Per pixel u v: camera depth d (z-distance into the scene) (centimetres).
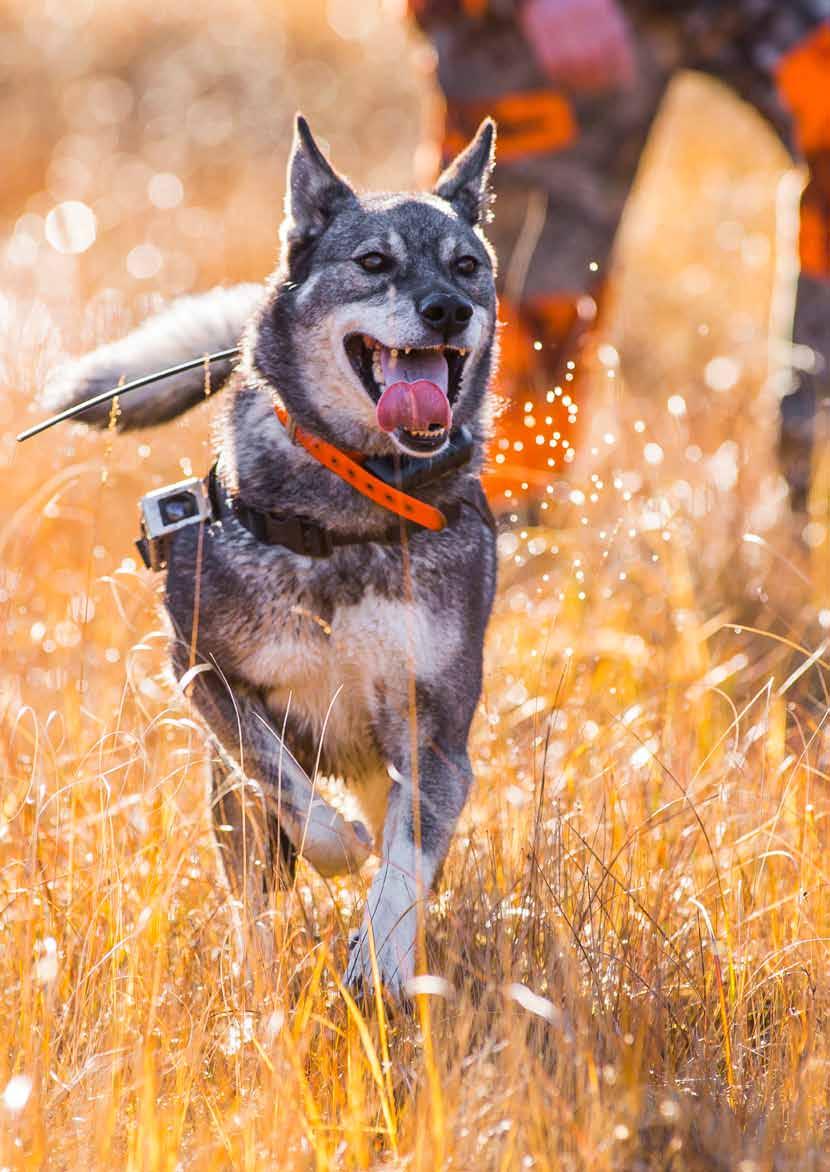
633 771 775
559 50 1037
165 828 698
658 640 956
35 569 1012
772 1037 620
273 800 686
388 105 2967
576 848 712
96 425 814
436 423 671
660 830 745
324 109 2927
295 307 712
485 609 729
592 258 1073
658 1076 595
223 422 737
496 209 1080
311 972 643
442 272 711
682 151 2589
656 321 1694
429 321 685
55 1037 598
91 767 770
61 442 1136
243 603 689
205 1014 598
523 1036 561
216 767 732
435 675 699
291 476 690
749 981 646
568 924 646
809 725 831
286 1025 591
